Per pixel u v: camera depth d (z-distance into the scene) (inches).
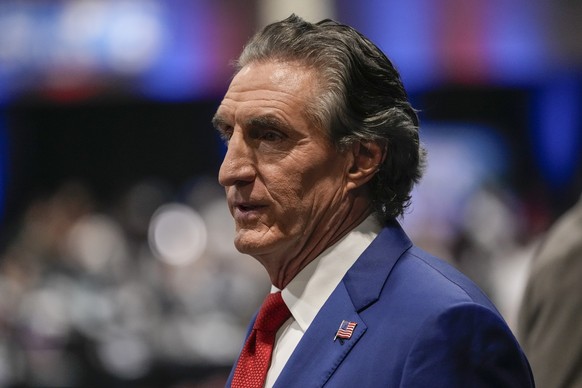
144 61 909.2
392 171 231.0
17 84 921.5
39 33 914.7
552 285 316.2
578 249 315.0
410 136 230.4
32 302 738.8
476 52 876.6
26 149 1154.7
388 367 207.0
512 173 1023.6
